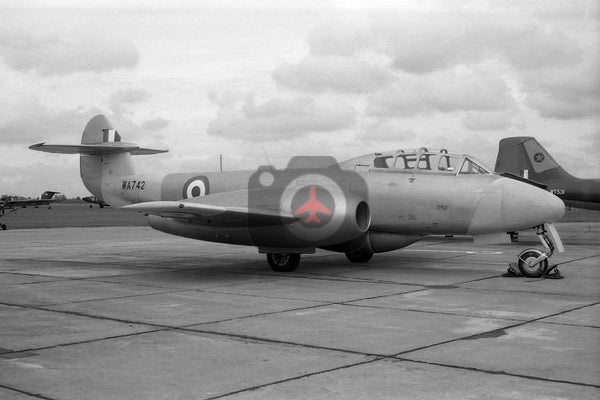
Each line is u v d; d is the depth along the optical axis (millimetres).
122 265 13016
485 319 6633
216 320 6672
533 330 6035
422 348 5293
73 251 17062
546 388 4133
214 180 13641
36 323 6547
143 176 15648
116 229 32531
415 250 16391
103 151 16422
